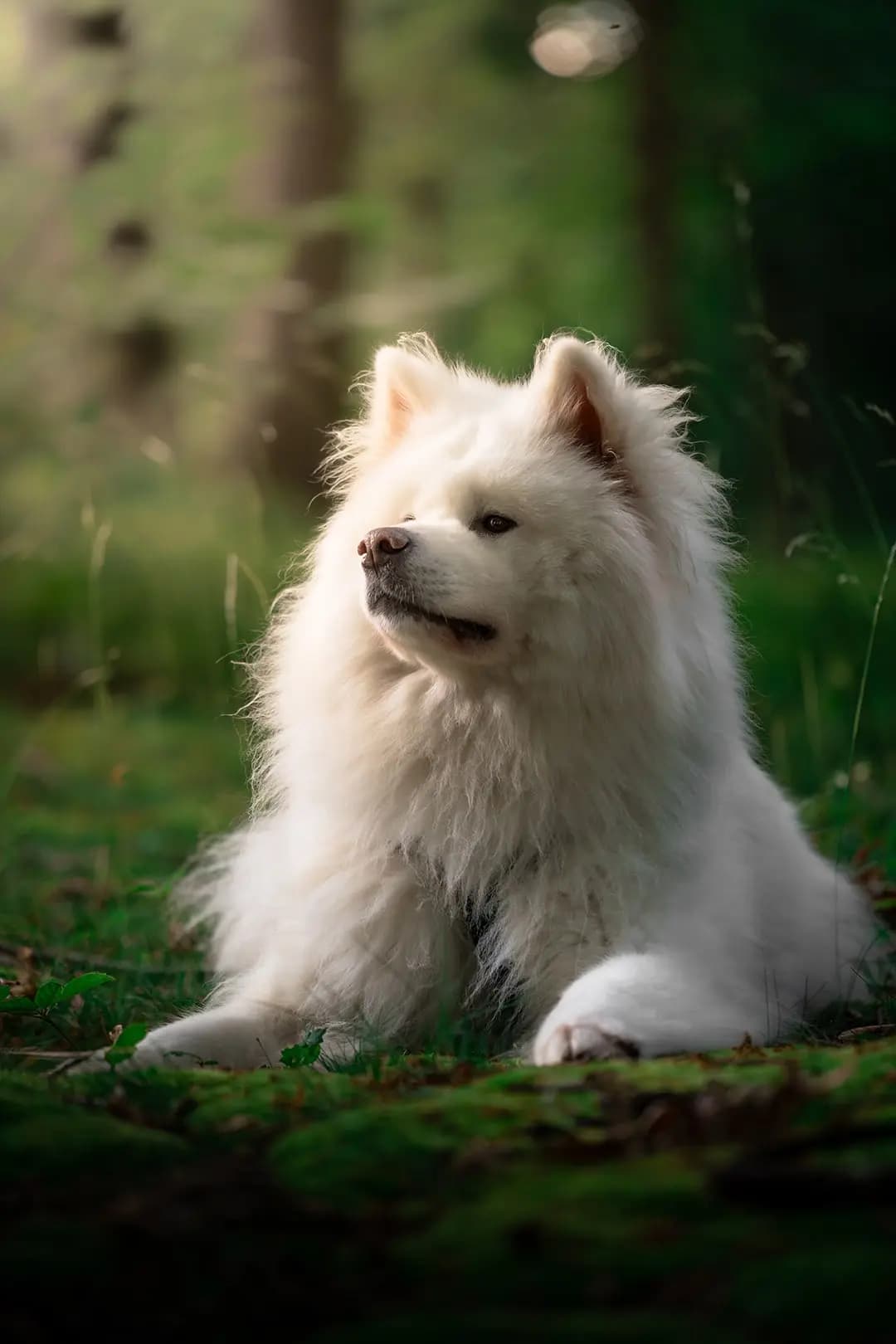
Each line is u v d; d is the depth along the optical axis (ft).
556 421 22.06
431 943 21.40
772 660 54.75
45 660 65.41
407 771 21.54
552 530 20.95
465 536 20.89
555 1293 10.14
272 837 24.26
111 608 67.72
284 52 75.00
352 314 71.41
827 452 79.20
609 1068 15.79
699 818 21.20
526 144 103.09
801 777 44.45
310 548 24.97
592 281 106.32
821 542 37.17
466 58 98.22
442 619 20.42
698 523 22.66
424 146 98.53
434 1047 19.75
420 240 106.83
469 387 24.59
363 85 89.30
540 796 20.74
